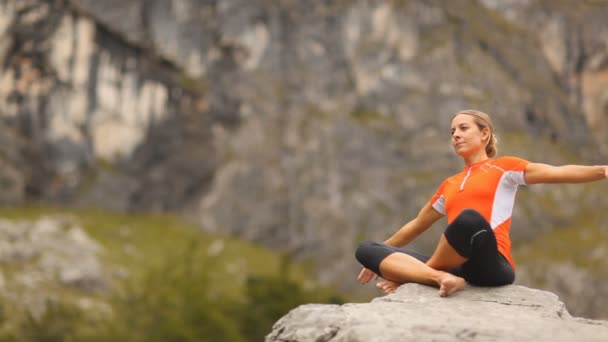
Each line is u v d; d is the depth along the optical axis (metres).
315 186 73.88
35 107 64.94
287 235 71.31
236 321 26.58
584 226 79.62
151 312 26.62
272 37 79.12
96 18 69.06
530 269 71.56
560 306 4.52
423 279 4.87
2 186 60.25
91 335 27.47
